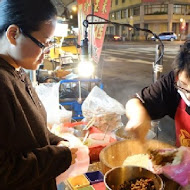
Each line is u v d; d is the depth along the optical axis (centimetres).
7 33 84
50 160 88
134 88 639
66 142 121
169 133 361
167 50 1597
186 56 103
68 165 93
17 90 86
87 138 167
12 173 80
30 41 86
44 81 334
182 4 3556
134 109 137
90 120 191
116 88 640
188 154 112
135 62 1136
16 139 82
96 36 316
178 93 133
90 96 207
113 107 200
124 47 2067
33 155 85
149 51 1683
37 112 93
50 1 90
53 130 163
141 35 3456
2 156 78
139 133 131
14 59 90
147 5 3478
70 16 909
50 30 90
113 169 103
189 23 3694
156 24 3572
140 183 101
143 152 140
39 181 88
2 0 85
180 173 105
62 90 295
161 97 138
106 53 1534
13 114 81
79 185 121
